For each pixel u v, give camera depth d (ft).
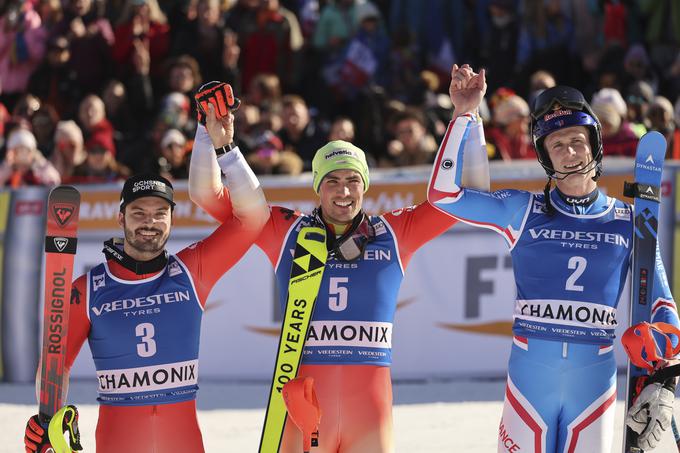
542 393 49.67
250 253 90.63
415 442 70.59
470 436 71.61
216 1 122.83
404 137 102.12
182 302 50.39
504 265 87.45
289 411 47.24
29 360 91.81
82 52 124.47
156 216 49.85
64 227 49.62
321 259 51.24
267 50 124.47
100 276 50.80
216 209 52.70
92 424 77.46
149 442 49.16
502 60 124.98
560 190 51.55
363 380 50.72
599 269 49.93
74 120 123.65
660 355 49.98
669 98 124.06
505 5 125.18
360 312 51.24
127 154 112.37
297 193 89.92
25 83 128.88
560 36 123.03
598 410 49.52
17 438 74.13
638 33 125.90
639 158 51.34
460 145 50.98
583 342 49.49
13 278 92.17
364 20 123.34
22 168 104.94
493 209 51.19
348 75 121.29
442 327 88.33
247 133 109.40
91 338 50.29
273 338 90.02
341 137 104.47
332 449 50.57
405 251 52.85
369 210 89.30
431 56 126.72
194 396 50.47
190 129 110.32
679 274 84.64
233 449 70.28
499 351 87.71
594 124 50.70
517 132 100.78
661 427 48.06
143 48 121.39
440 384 86.94
